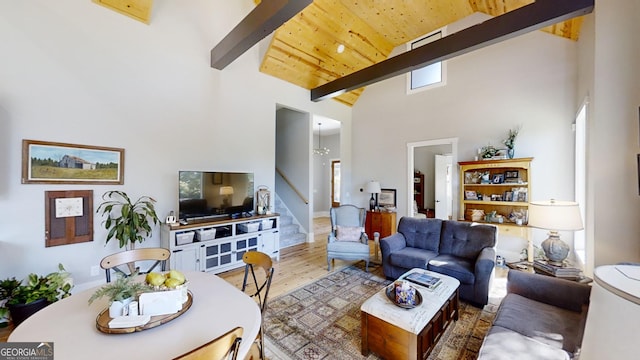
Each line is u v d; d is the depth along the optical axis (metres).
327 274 3.72
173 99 3.69
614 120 1.80
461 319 2.50
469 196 4.60
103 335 1.13
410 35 5.33
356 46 5.23
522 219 4.04
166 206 3.63
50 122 2.78
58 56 2.82
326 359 1.97
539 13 2.69
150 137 3.48
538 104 4.03
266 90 4.87
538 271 2.54
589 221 2.69
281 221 5.70
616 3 1.80
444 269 2.93
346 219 4.31
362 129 6.52
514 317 1.76
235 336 0.96
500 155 4.20
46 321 1.23
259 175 4.74
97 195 3.08
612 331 0.53
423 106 5.42
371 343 1.98
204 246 3.55
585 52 3.15
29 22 2.67
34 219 2.71
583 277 2.27
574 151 3.70
